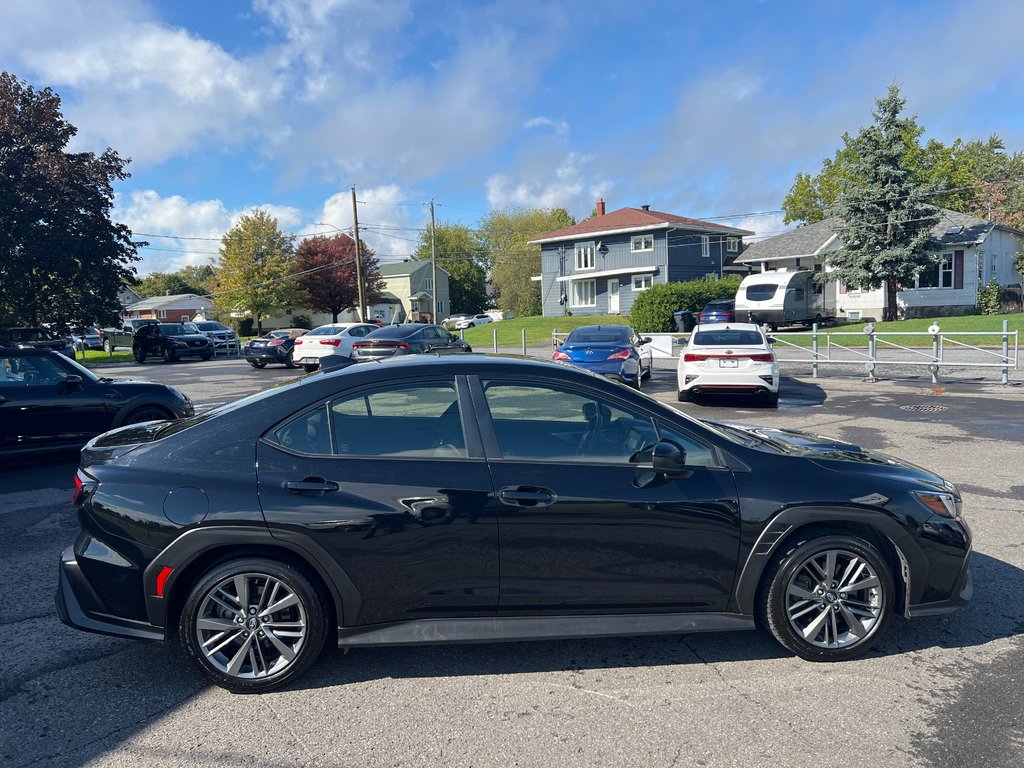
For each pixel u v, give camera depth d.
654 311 34.28
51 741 3.07
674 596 3.59
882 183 30.44
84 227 16.09
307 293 55.91
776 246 39.41
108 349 42.25
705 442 3.68
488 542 3.45
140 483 3.39
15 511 6.75
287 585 3.40
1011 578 4.71
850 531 3.72
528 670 3.64
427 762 2.88
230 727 3.16
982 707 3.23
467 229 85.75
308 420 3.55
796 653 3.67
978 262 32.44
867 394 13.76
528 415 3.69
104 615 3.42
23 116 15.52
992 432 9.65
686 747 2.96
